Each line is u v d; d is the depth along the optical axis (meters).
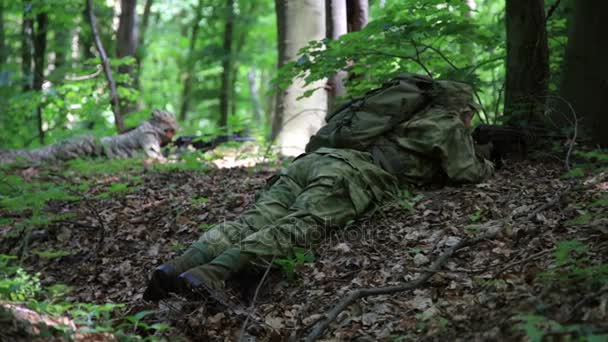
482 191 4.93
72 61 16.06
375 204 4.76
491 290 3.32
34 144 13.79
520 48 6.04
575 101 5.91
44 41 15.08
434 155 5.00
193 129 11.60
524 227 4.04
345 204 4.43
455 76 6.59
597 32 5.78
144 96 19.39
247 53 18.73
